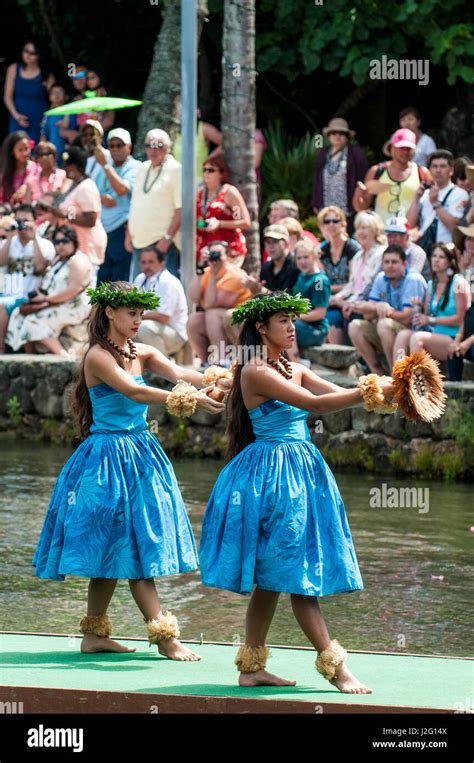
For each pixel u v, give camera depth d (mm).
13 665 6203
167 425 13938
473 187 13984
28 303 15320
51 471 12539
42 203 15258
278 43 20062
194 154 14680
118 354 6574
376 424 13000
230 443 6133
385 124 21641
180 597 8500
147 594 6480
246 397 6020
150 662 6367
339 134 16250
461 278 12977
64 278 15250
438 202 14344
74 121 18500
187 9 14609
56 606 8125
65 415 14602
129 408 6547
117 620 7832
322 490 5953
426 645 7305
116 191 15953
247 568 5789
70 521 6434
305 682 5992
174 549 6516
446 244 13266
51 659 6379
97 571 6379
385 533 10141
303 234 15062
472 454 12523
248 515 5840
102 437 6531
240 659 5941
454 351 12922
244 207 15148
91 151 16141
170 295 14070
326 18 19375
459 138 20391
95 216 15438
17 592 8461
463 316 12992
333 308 14609
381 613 8023
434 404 5895
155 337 13992
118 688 5773
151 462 6547
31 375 14727
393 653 6688
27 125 19797
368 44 19344
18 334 15305
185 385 6273
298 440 6000
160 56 18266
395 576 8891
